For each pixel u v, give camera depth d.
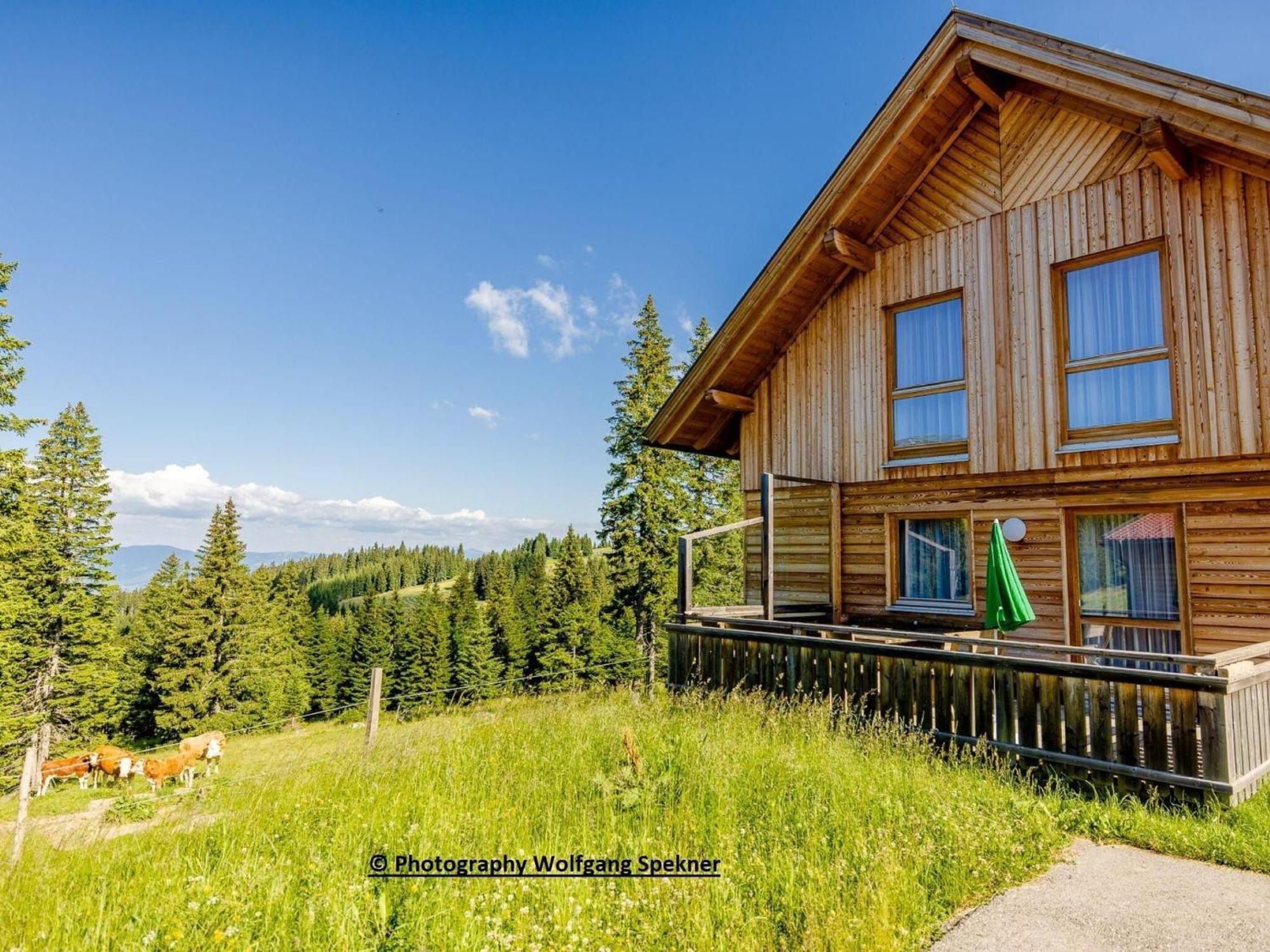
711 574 35.84
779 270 11.33
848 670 8.58
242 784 8.06
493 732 8.70
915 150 10.42
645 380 35.69
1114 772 6.41
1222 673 5.96
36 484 34.22
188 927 4.03
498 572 69.00
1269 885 4.73
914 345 10.95
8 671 30.94
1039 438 9.38
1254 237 7.91
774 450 12.46
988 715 7.36
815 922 3.85
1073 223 9.29
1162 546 8.52
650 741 7.38
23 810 6.78
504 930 3.99
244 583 46.47
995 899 4.54
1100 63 8.16
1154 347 8.64
